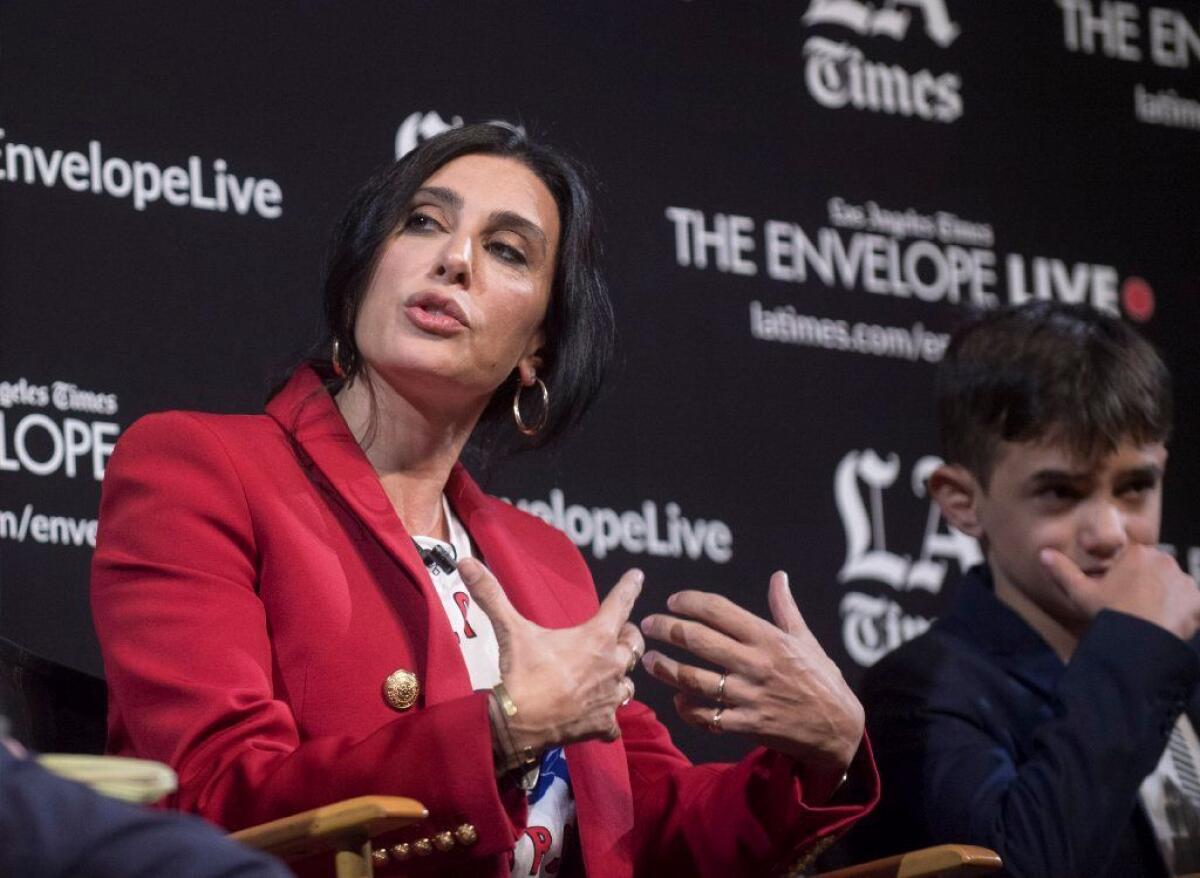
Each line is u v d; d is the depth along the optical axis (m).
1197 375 11.59
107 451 8.87
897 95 11.27
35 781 3.36
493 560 7.16
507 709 5.81
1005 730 8.05
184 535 6.38
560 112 10.34
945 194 11.25
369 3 9.92
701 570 10.11
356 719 6.27
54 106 9.07
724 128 10.76
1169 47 12.05
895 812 7.94
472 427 7.18
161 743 6.01
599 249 7.65
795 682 6.46
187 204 9.26
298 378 7.07
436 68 10.05
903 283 11.00
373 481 6.73
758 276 10.63
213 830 3.51
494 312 6.96
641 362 10.22
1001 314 8.67
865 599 10.45
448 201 7.06
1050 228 11.47
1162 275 11.69
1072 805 7.52
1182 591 7.98
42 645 8.58
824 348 10.70
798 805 6.70
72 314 8.91
